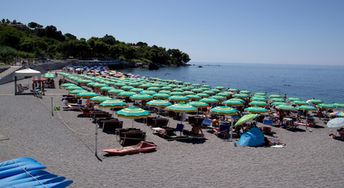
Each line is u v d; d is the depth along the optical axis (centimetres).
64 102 2991
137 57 17450
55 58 11506
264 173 1409
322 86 8619
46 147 1680
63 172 1339
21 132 1948
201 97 3272
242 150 1770
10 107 2756
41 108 2792
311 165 1544
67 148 1683
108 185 1225
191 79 10669
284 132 2331
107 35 18650
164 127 2119
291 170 1461
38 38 13738
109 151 1597
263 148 1830
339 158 1675
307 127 2542
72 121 2339
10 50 8612
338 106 2997
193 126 2061
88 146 1738
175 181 1285
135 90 3606
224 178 1333
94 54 14175
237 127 2162
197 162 1536
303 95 6381
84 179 1274
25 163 787
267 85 8738
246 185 1266
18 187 646
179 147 1792
